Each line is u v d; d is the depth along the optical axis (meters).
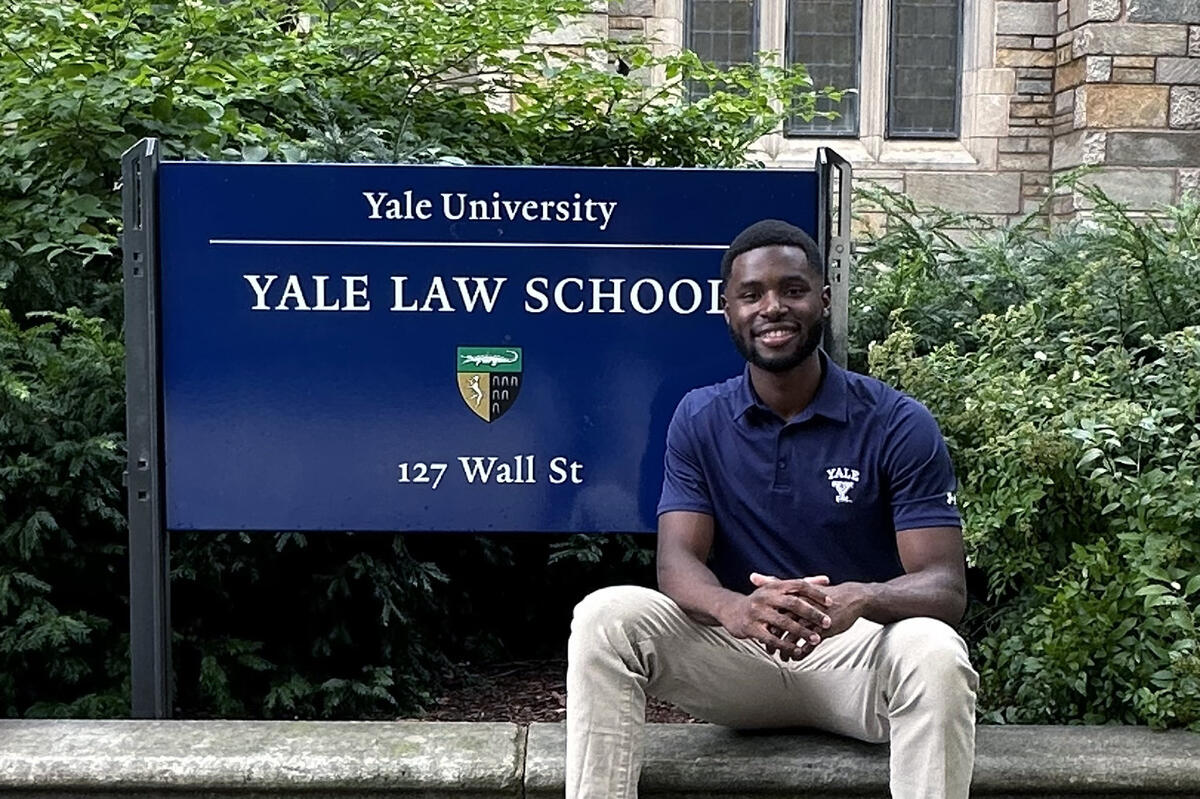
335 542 3.78
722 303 3.05
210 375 3.12
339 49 4.86
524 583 4.39
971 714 2.42
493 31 4.91
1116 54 8.12
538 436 3.17
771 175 3.15
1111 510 3.13
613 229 3.14
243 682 3.75
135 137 4.01
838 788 2.65
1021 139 8.66
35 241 3.89
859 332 4.56
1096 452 3.07
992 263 4.81
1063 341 4.10
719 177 3.14
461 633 4.30
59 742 2.77
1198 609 2.94
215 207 3.08
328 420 3.14
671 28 8.25
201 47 4.64
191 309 3.10
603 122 5.25
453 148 4.68
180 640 3.62
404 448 3.16
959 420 3.56
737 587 2.75
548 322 3.15
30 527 3.34
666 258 3.15
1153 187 8.19
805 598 2.41
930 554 2.58
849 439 2.66
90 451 3.40
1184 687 2.82
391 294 3.12
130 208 3.04
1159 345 3.89
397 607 3.81
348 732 2.85
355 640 3.84
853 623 2.46
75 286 4.04
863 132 8.70
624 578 4.43
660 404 3.18
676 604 2.61
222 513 3.14
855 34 8.71
